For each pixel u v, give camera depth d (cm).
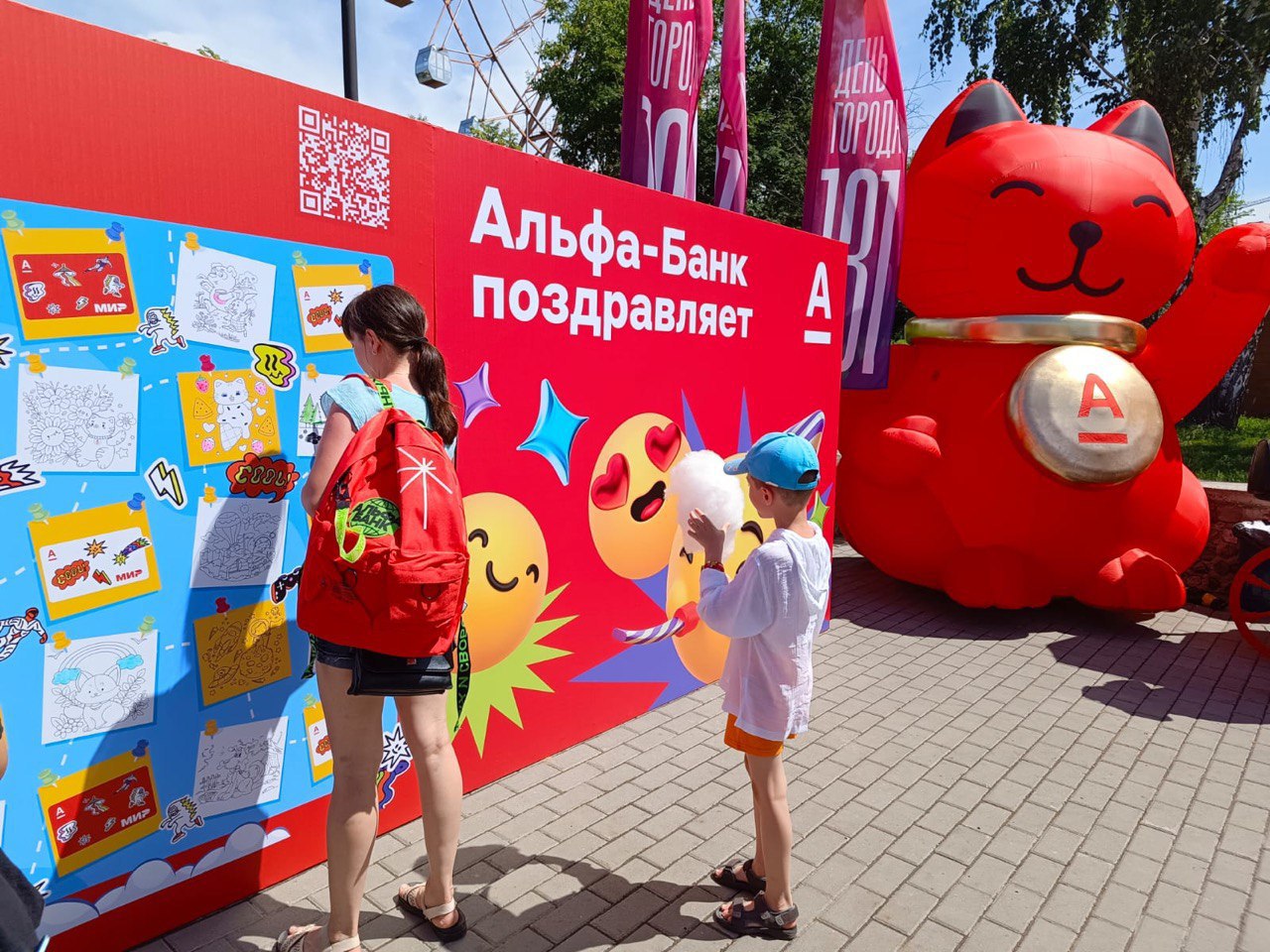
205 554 246
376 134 272
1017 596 582
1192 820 345
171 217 226
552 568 364
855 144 602
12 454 206
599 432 376
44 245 205
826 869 302
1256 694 485
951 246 593
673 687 440
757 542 480
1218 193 1759
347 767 223
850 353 618
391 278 283
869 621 617
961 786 367
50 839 222
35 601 213
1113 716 450
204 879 257
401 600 198
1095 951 264
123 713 233
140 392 226
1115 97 1830
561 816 328
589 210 354
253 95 240
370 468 207
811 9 1755
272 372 254
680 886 287
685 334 413
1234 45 1642
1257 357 2328
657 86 545
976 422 577
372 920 262
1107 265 559
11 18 194
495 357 325
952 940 266
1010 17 1858
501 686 351
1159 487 576
